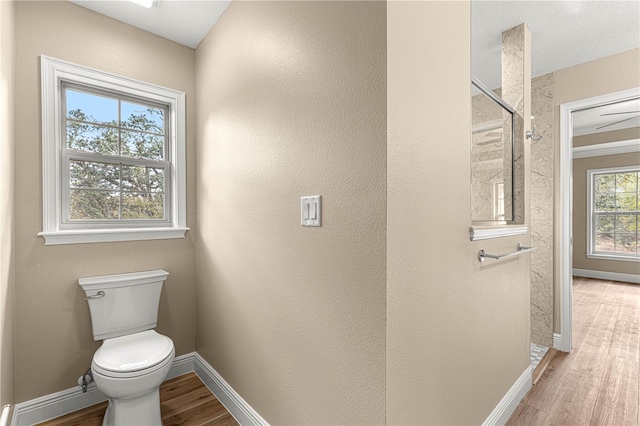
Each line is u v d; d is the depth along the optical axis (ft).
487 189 5.35
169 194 7.18
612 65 7.63
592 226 18.34
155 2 5.81
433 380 3.73
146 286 6.31
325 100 3.75
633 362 7.70
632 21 6.29
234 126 5.69
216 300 6.33
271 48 4.70
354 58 3.38
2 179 4.45
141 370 4.70
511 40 6.57
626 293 14.73
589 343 8.88
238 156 5.57
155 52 6.79
